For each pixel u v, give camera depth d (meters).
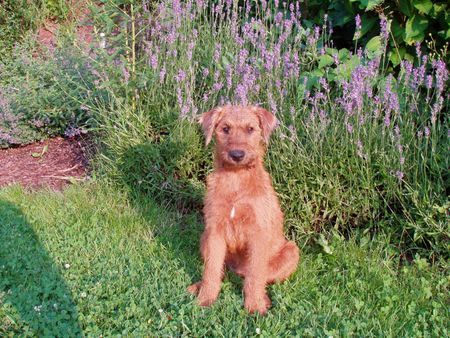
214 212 1.32
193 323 1.19
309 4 2.06
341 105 1.58
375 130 1.54
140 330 1.16
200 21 2.02
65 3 3.02
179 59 1.88
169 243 1.51
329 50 1.76
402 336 1.17
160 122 1.82
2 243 1.49
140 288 1.30
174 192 1.77
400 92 1.62
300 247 1.56
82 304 1.24
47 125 2.32
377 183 1.53
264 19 1.92
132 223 1.62
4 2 3.07
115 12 1.86
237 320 1.22
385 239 1.49
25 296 1.26
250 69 1.73
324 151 1.57
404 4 1.68
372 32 1.87
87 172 2.04
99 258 1.44
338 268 1.42
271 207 1.33
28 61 2.54
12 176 2.06
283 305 1.26
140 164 1.81
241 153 1.25
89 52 2.02
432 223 1.41
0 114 2.29
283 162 1.60
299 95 1.61
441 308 1.28
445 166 1.48
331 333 1.15
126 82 1.77
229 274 1.44
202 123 1.39
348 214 1.56
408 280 1.36
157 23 1.88
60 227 1.59
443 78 1.55
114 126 1.79
